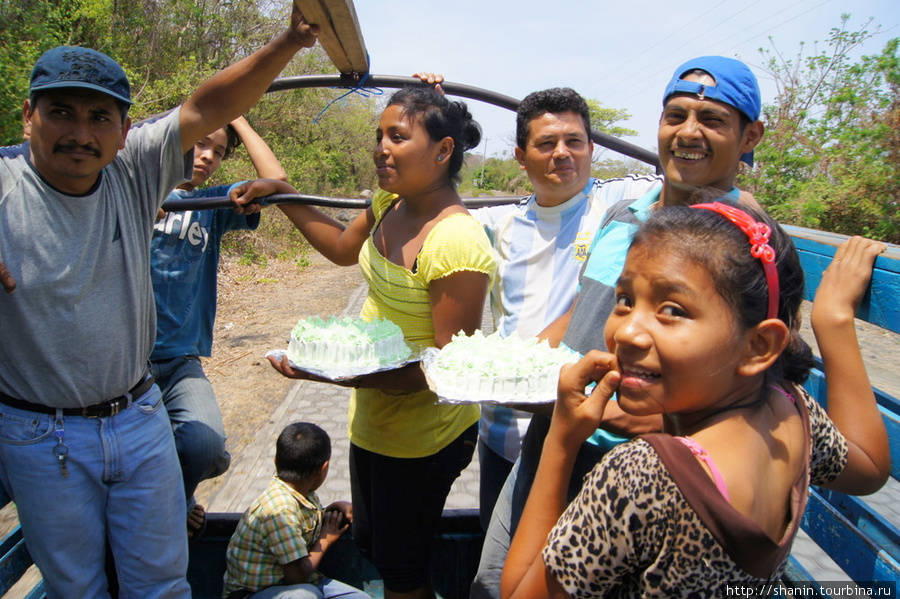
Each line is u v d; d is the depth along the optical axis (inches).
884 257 58.0
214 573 109.6
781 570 45.1
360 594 101.3
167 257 110.0
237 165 505.0
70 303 76.2
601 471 43.1
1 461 80.8
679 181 73.1
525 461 79.6
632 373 44.5
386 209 98.2
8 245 73.2
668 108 74.0
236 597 100.3
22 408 79.0
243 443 193.8
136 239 82.7
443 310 86.4
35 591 90.1
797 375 49.5
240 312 359.3
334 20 78.6
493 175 2257.6
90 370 79.3
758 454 42.5
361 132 882.1
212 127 84.4
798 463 45.1
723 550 38.0
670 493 39.3
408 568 95.0
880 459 55.1
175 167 85.0
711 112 70.9
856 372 57.6
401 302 92.2
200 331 120.0
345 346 88.0
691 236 42.8
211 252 121.3
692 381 42.7
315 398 230.7
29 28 326.0
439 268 84.7
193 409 107.7
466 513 107.1
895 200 434.6
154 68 532.1
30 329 75.0
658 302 43.3
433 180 89.0
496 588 81.1
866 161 448.5
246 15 634.8
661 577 40.2
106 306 79.5
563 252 99.1
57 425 79.2
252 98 83.5
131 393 85.5
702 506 37.9
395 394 91.4
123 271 81.1
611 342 47.0
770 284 42.6
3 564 81.3
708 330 41.9
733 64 71.9
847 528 68.2
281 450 105.7
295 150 716.0
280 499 102.1
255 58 80.6
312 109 731.4
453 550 107.3
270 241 550.6
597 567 42.1
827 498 76.2
